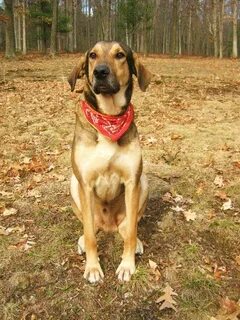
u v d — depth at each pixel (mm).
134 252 1283
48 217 1599
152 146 2400
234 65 8703
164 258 1349
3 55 9414
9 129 2750
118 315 1132
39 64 7434
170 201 1710
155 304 1167
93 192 1292
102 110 1211
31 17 12547
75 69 1326
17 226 1537
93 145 1199
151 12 12055
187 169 2037
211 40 16609
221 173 1993
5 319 1126
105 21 15492
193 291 1213
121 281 1241
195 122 2951
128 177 1237
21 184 1904
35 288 1222
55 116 3084
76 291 1209
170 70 6914
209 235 1485
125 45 1253
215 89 4547
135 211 1256
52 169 2074
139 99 3729
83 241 1376
